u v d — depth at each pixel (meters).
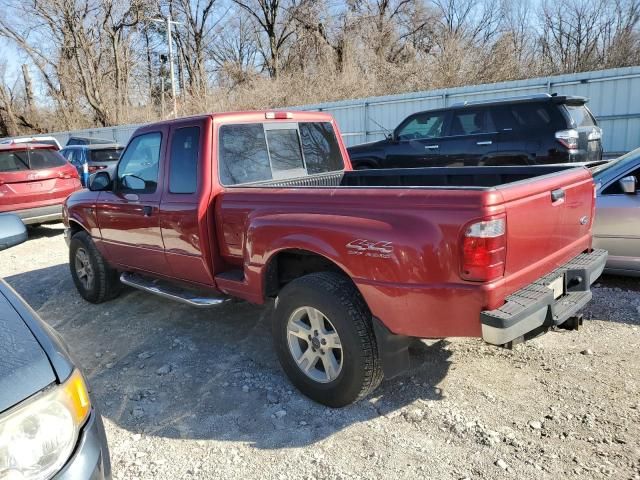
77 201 5.54
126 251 4.99
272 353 4.27
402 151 10.59
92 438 1.97
